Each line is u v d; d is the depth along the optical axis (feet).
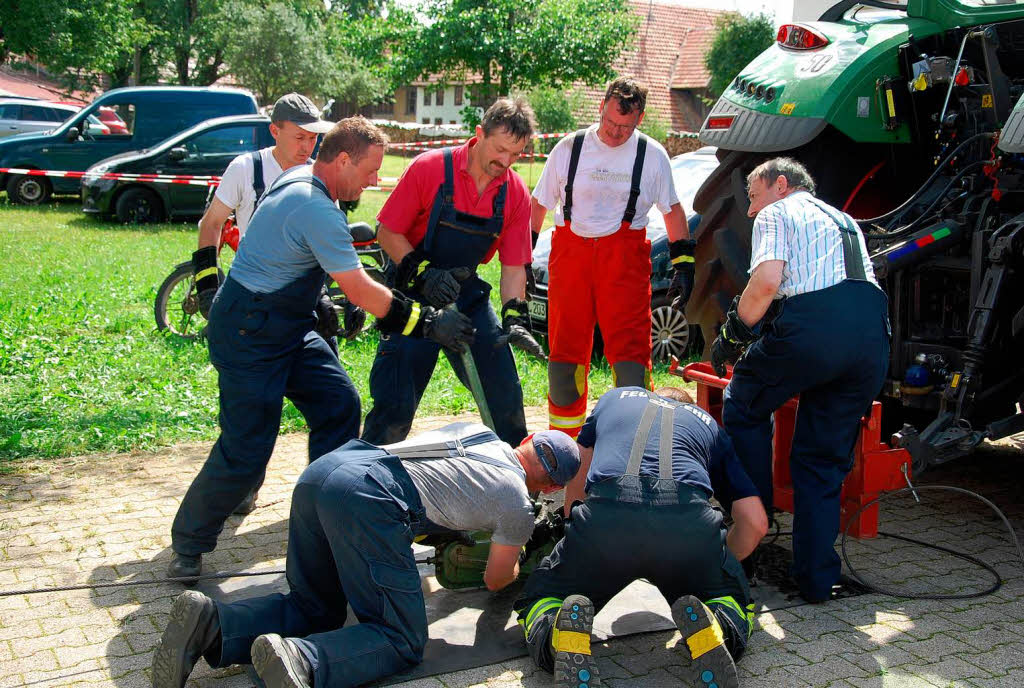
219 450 11.30
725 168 16.21
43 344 22.07
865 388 11.03
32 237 40.55
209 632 8.98
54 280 30.14
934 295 14.12
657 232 23.59
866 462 12.99
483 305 13.03
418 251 12.47
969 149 14.37
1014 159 13.17
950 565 12.46
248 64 96.48
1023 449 17.74
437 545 11.00
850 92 14.74
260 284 10.93
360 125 10.76
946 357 13.41
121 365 20.93
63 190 53.01
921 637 10.48
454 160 12.31
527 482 10.41
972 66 14.90
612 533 9.37
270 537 13.17
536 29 49.21
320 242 10.51
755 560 12.03
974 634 10.55
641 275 14.57
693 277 14.84
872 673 9.68
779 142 15.01
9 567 11.84
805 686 9.43
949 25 15.06
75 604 10.92
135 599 11.07
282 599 9.64
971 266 13.08
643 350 14.85
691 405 10.80
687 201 25.32
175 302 24.47
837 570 11.36
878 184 16.28
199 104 51.75
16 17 70.03
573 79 51.98
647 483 9.52
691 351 23.88
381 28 51.98
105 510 13.74
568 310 14.73
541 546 11.34
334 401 12.24
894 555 12.76
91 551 12.35
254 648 8.52
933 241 13.23
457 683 9.46
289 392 12.27
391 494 9.29
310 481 9.42
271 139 48.29
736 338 11.30
